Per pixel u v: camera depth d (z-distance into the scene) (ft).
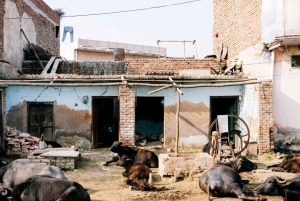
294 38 45.37
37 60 64.75
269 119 45.57
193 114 51.03
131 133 48.55
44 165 28.04
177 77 49.47
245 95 50.19
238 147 51.08
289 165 35.96
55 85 46.19
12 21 58.65
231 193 26.40
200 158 33.27
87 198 23.32
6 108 50.14
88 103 50.11
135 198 26.94
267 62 50.19
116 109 66.03
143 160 39.58
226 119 39.37
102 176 34.58
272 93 45.80
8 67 56.13
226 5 68.59
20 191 23.12
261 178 33.17
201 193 28.27
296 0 45.47
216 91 51.37
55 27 88.43
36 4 73.15
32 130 50.60
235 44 63.10
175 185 30.91
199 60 64.03
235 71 58.80
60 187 22.68
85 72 62.18
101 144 55.62
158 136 58.75
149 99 63.36
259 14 52.34
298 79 48.57
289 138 48.55
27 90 50.24
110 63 62.85
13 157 42.57
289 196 26.09
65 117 50.16
